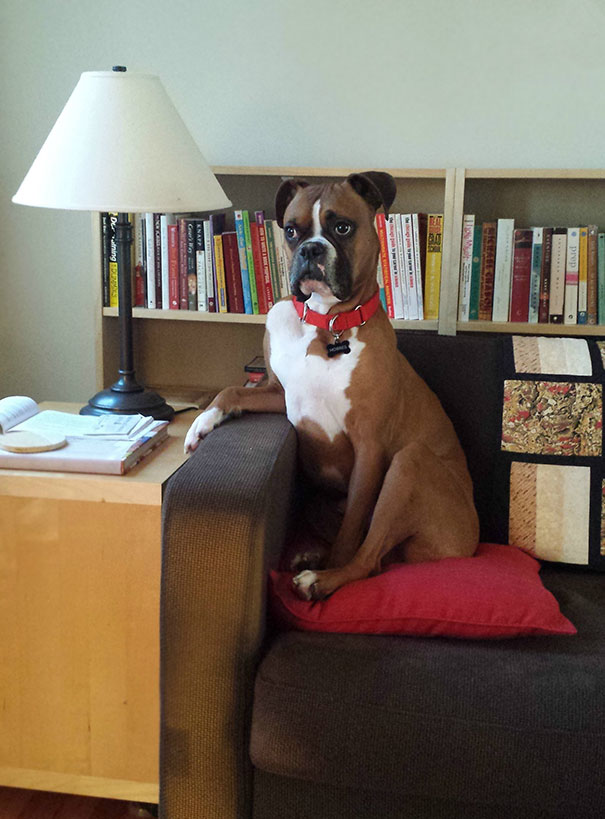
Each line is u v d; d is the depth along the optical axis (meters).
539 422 1.98
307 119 2.52
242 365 2.69
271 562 1.54
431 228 2.36
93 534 1.63
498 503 1.98
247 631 1.44
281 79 2.50
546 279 2.36
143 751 1.70
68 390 2.74
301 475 2.00
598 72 2.41
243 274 2.40
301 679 1.40
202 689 1.46
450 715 1.36
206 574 1.44
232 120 2.54
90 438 1.76
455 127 2.48
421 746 1.36
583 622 1.67
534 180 2.50
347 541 1.81
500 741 1.35
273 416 1.95
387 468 1.90
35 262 2.66
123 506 1.61
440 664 1.43
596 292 2.35
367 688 1.39
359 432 1.85
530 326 2.36
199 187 1.82
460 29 2.43
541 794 1.35
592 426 1.96
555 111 2.45
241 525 1.43
